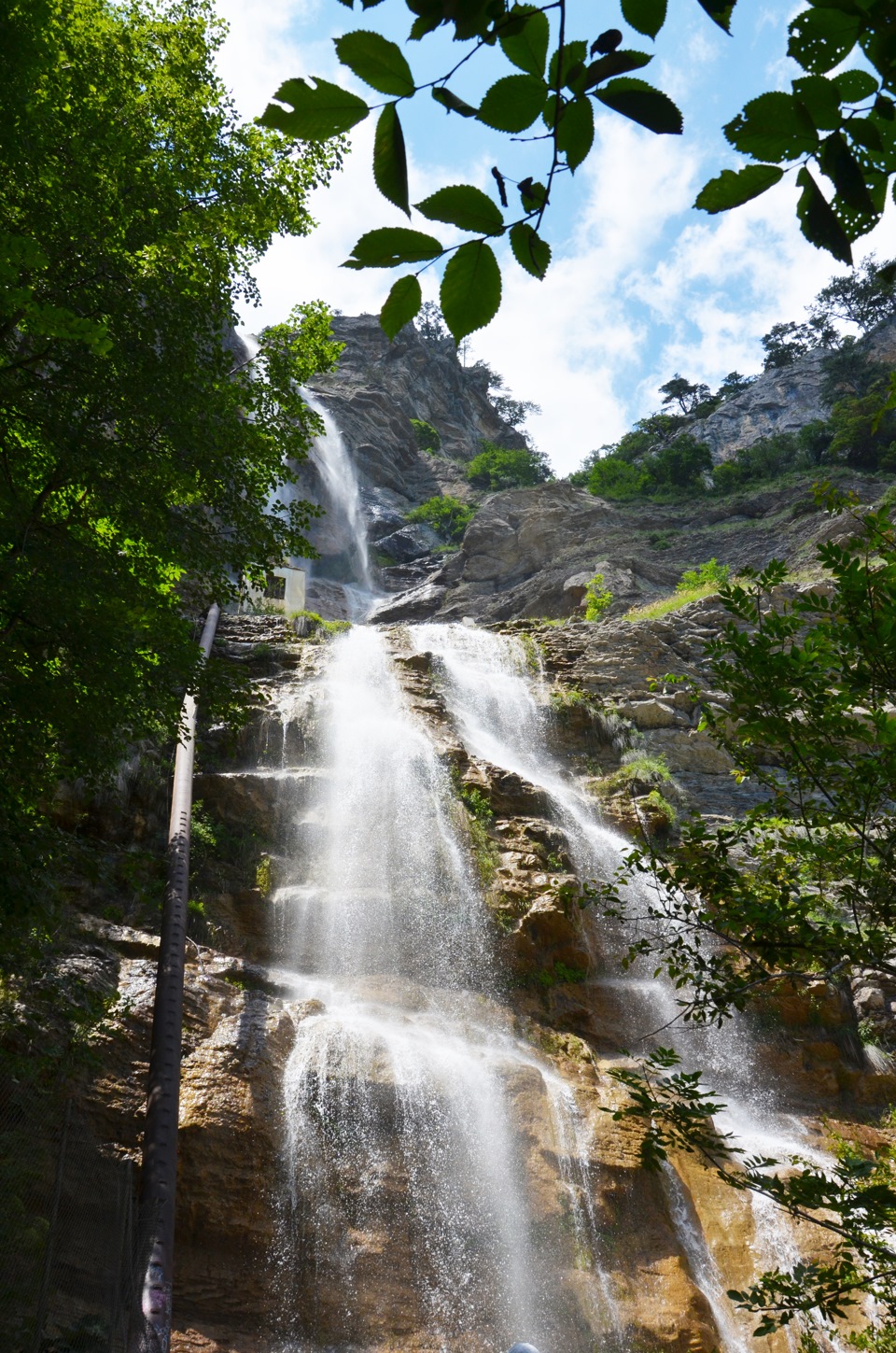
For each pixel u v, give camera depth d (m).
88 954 14.02
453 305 1.65
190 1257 11.56
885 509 5.81
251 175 13.07
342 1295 11.88
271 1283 11.70
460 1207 13.07
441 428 89.75
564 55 1.46
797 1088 17.38
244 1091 12.85
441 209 1.58
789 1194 4.90
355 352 87.88
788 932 5.67
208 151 12.92
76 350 10.05
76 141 10.69
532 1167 13.66
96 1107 11.70
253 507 12.14
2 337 9.59
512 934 18.33
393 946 18.06
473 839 20.38
